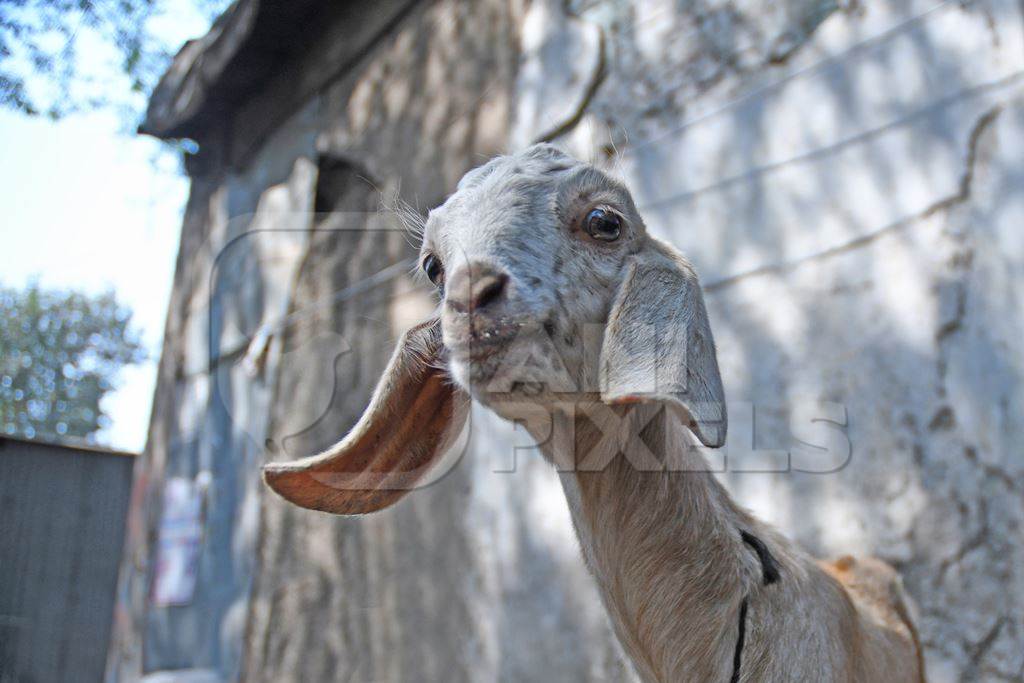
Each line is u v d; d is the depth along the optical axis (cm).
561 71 439
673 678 200
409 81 448
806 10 369
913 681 262
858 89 347
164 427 402
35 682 402
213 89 409
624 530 201
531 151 196
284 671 393
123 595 419
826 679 205
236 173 402
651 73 413
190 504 368
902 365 318
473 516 423
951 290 310
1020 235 296
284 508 389
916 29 334
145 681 397
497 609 404
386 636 414
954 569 295
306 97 421
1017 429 288
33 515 404
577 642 371
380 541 421
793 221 356
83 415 395
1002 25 312
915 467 309
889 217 330
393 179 399
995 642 283
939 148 321
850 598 247
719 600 200
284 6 410
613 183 191
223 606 391
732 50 388
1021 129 302
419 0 471
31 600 405
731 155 379
